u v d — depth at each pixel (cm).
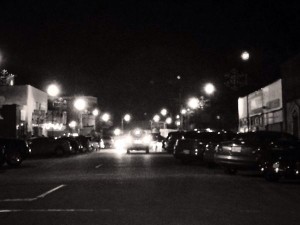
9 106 5797
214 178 1992
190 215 1091
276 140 2027
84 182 1828
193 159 2933
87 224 989
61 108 7856
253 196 1412
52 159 3806
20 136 5897
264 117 4619
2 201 1322
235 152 2075
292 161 1792
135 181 1850
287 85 3928
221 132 2967
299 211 1147
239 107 5738
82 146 5059
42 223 1002
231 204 1255
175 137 4125
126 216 1079
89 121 10119
